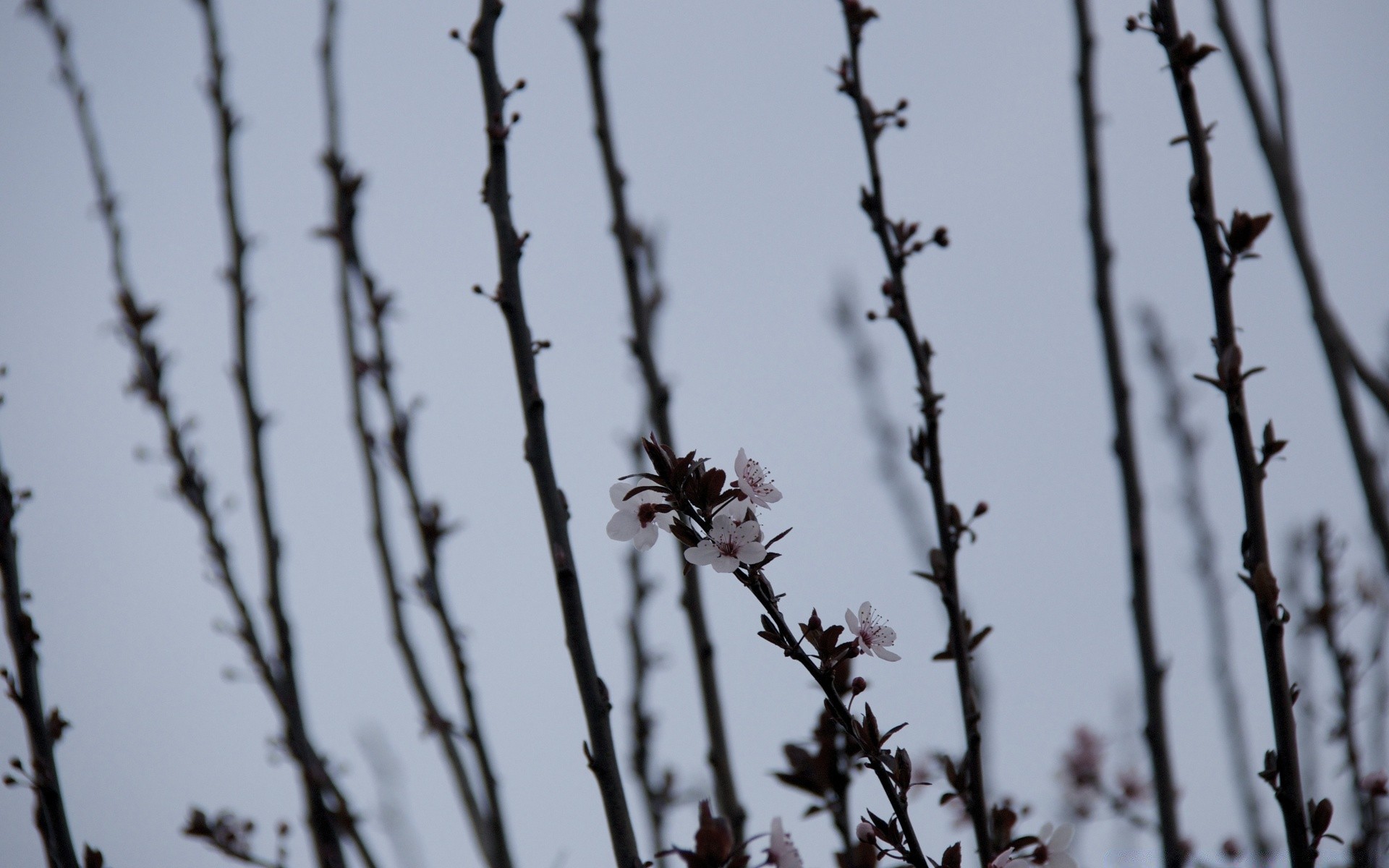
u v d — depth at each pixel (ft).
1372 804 6.20
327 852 6.21
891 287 6.17
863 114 6.26
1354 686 6.30
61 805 5.91
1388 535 6.01
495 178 5.97
